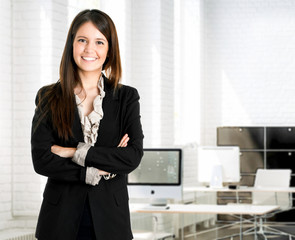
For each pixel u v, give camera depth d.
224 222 8.98
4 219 5.37
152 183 5.65
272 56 9.35
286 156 8.80
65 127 1.85
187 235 7.81
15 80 5.52
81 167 1.81
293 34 9.31
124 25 7.03
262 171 7.97
